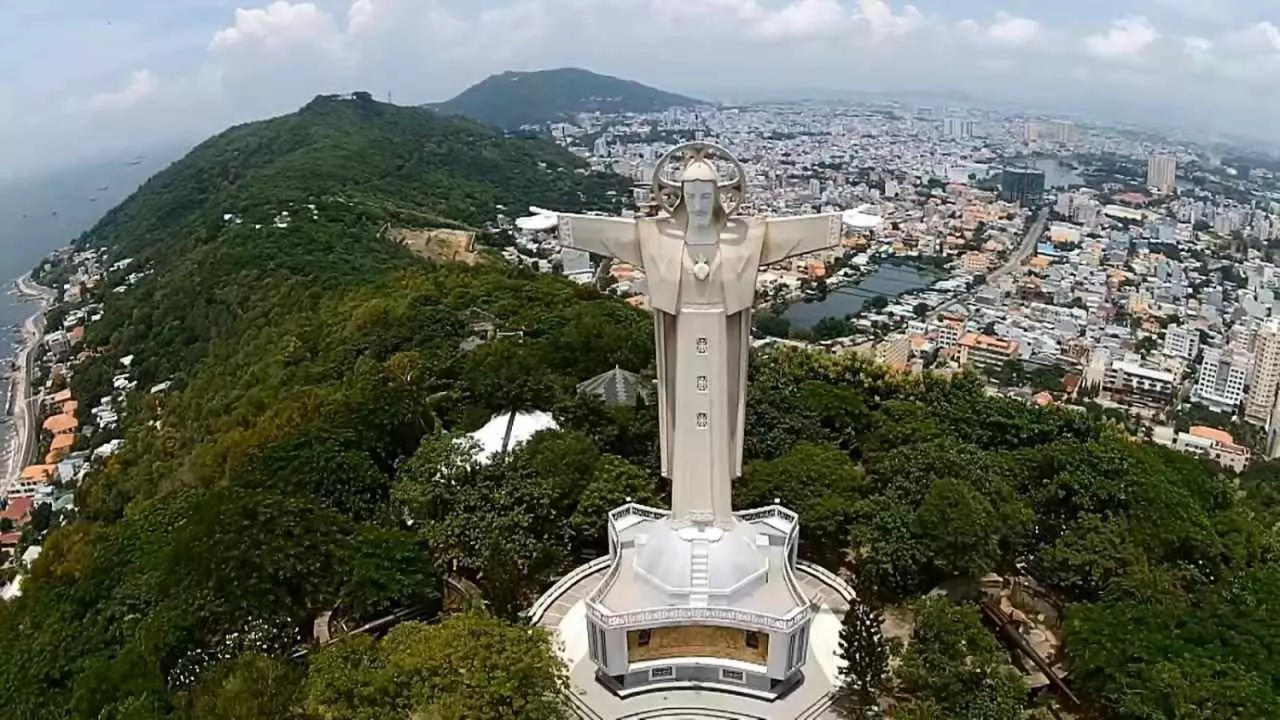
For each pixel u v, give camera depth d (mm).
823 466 60469
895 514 53625
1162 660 43125
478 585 53906
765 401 73375
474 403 77312
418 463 61875
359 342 108062
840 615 49781
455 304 120875
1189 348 194875
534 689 38281
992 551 51781
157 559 55906
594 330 95000
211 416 110562
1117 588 49906
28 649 51281
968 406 74688
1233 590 52750
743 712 42281
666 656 43562
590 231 43906
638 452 69000
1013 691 40812
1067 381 175625
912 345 186250
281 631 47531
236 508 53031
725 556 43688
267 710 39531
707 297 42969
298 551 49750
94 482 112188
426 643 39594
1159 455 74188
